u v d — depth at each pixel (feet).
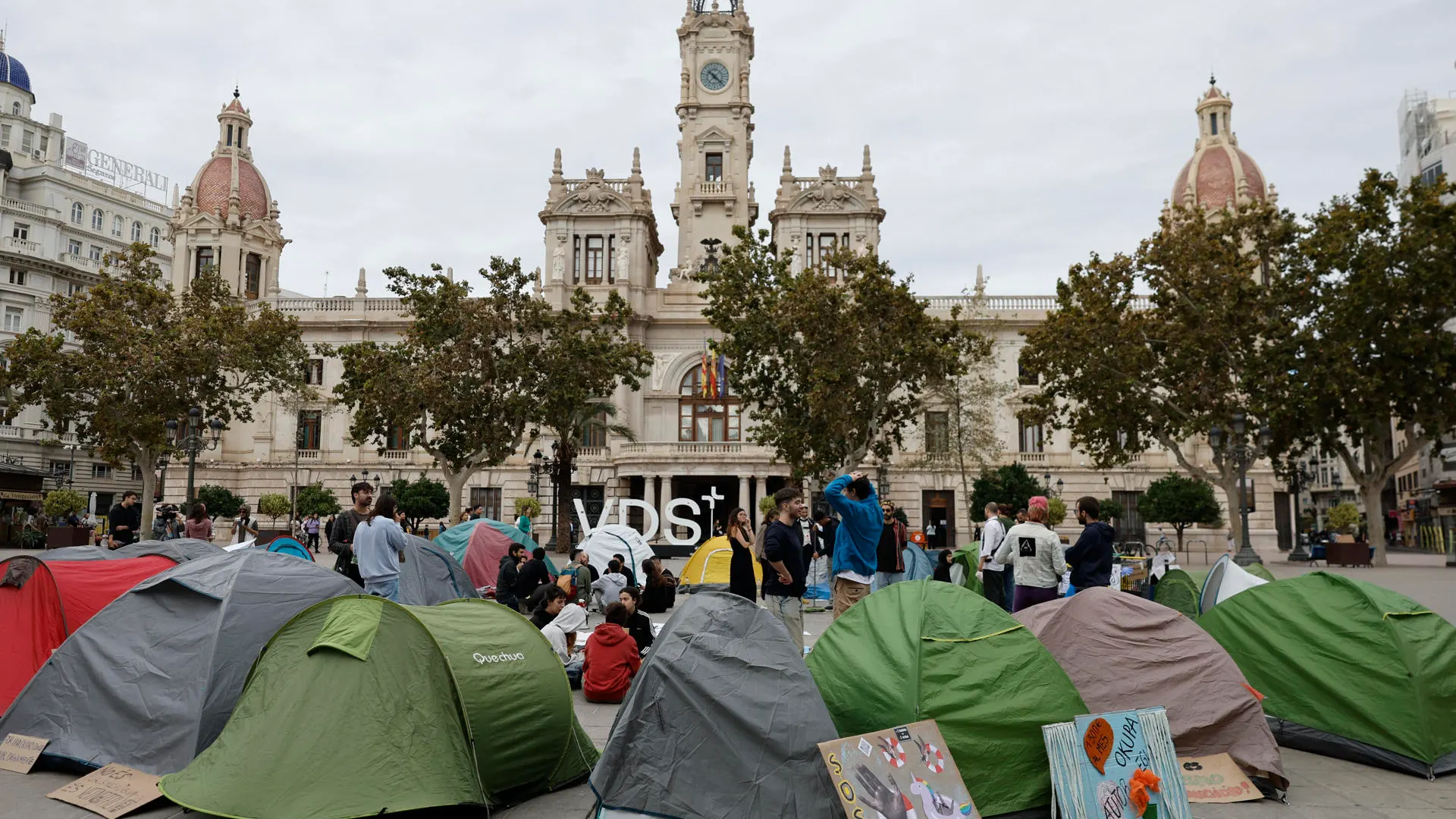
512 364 132.26
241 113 231.30
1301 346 125.90
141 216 298.76
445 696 27.22
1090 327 134.62
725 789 24.18
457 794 26.16
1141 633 31.71
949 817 24.44
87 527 143.74
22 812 27.20
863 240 203.92
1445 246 118.52
